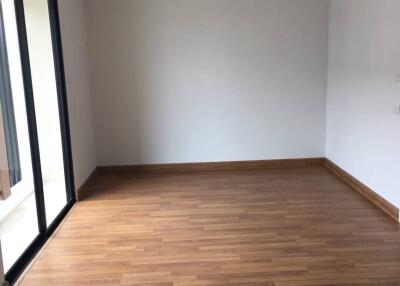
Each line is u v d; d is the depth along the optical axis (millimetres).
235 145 5289
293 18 5012
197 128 5223
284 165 5324
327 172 5105
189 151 5277
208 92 5137
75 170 4258
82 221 3725
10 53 3203
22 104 3248
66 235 3430
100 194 4469
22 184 3367
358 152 4344
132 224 3637
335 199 4148
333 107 5016
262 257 2977
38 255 3080
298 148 5328
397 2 3436
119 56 4988
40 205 3309
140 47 4977
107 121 5141
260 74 5129
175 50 5008
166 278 2729
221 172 5219
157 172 5281
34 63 3754
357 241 3193
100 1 4848
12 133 3344
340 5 4672
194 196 4340
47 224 3533
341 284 2605
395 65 3508
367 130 4102
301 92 5207
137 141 5211
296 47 5086
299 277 2699
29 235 3309
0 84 3273
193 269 2834
